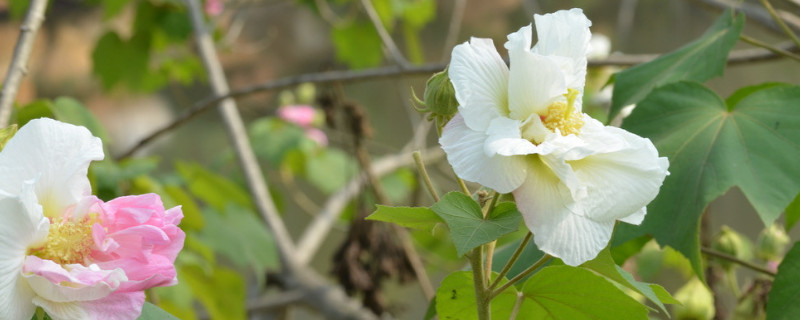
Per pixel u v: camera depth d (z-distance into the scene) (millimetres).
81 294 879
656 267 1664
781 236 1451
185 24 2221
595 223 917
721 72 1188
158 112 5145
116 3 2188
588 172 925
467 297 1029
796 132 1134
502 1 5035
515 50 921
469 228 924
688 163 1140
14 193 891
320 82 1743
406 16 2625
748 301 1385
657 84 1208
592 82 1974
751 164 1126
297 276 2252
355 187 2469
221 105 2252
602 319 1002
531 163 919
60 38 4820
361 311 2207
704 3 1721
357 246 1852
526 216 910
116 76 2248
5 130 928
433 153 2533
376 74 1699
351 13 2521
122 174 1460
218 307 1725
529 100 926
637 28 4832
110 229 904
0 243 867
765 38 4461
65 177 903
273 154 2443
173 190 1598
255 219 1970
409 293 3750
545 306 1013
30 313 881
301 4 2605
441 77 959
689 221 1123
